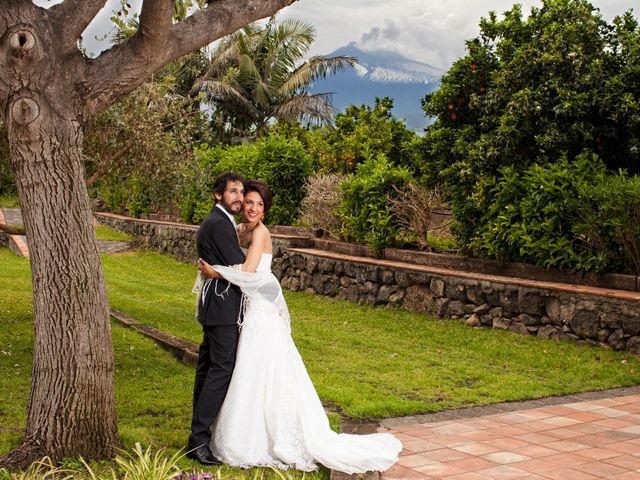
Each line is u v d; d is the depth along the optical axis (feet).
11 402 19.39
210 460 15.15
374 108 61.00
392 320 34.45
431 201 37.70
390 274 36.86
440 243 39.52
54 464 14.07
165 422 17.89
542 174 29.66
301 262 44.11
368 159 43.68
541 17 33.63
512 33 34.65
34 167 14.02
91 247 14.55
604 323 26.63
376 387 22.56
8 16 13.51
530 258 31.27
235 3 15.72
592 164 29.40
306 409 15.51
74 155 14.32
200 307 15.75
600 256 27.81
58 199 14.14
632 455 15.92
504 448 16.46
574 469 14.98
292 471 14.88
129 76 14.83
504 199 31.60
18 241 60.49
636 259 27.27
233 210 16.12
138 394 20.36
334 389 21.44
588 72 30.37
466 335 30.45
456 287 33.04
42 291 14.28
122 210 77.46
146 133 27.96
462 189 34.19
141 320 32.55
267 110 94.89
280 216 50.62
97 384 14.58
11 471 13.64
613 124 30.68
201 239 15.97
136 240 68.33
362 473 14.71
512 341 28.84
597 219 27.73
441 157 36.11
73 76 14.39
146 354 25.57
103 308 14.76
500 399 21.20
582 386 22.86
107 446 14.75
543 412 19.80
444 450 16.30
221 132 93.04
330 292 41.22
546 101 30.63
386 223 38.93
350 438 16.21
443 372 24.71
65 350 14.28
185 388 21.21
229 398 15.37
